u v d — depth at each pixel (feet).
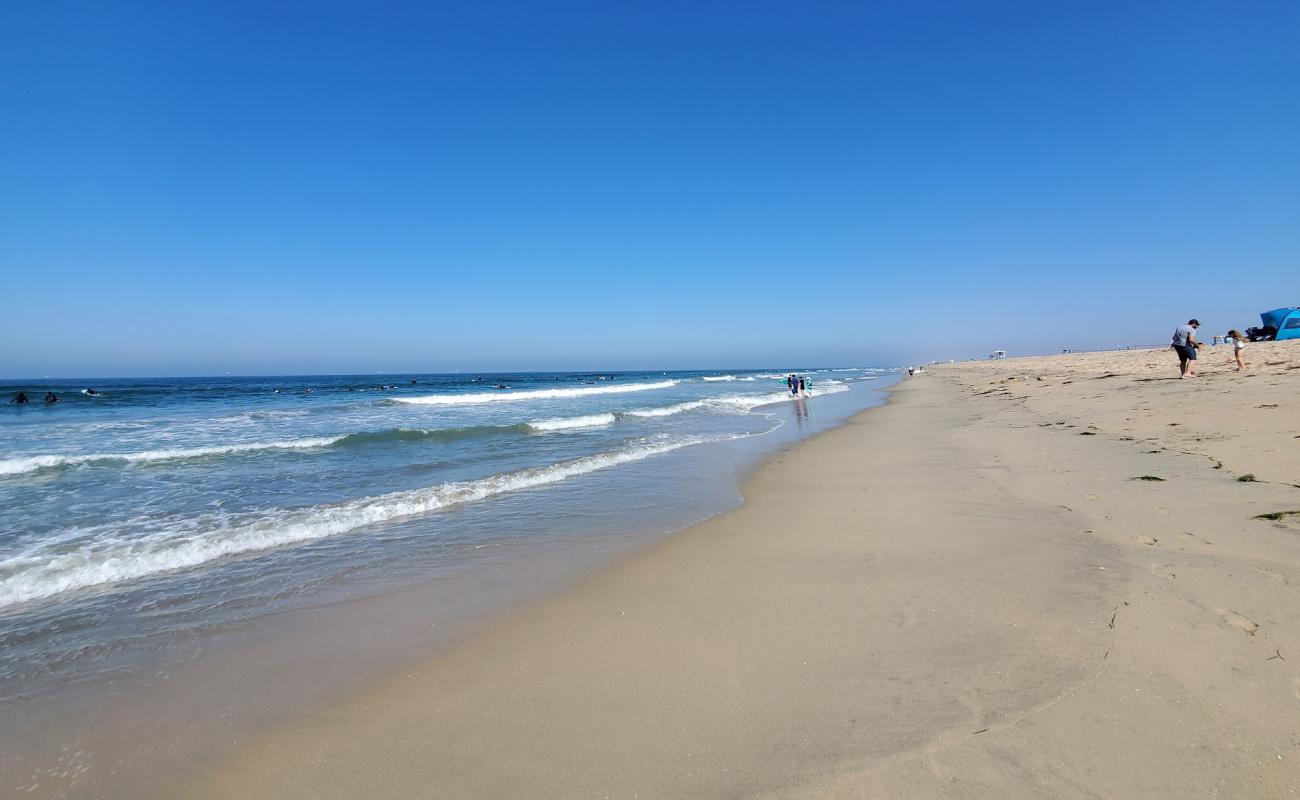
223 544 19.88
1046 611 11.40
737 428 55.47
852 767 7.54
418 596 15.40
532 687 10.48
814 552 16.85
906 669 9.87
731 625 12.40
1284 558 12.45
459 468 35.22
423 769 8.40
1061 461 25.66
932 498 21.94
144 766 8.84
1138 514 16.75
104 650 12.66
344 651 12.39
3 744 9.46
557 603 14.49
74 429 58.08
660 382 209.67
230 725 9.83
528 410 81.35
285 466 36.22
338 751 8.99
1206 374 55.06
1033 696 8.62
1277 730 7.32
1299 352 69.92
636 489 28.22
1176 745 7.25
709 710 9.29
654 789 7.59
